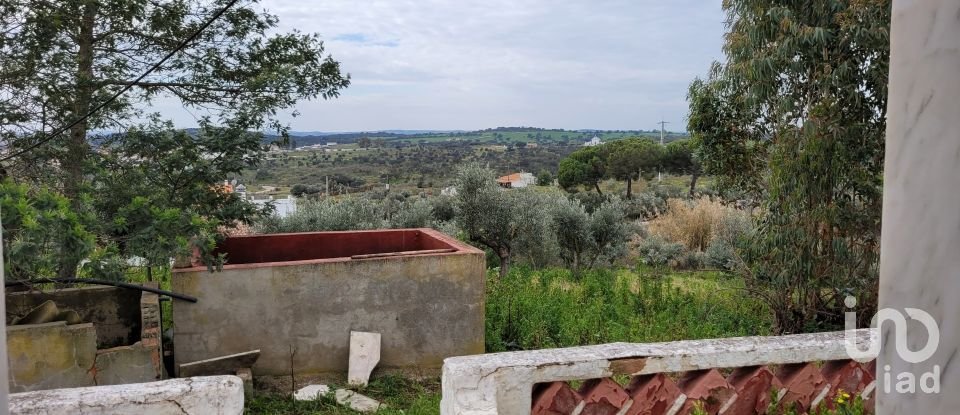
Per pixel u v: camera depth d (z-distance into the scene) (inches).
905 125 35.1
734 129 353.1
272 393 246.1
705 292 399.2
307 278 257.6
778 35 293.3
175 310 243.6
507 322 319.9
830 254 300.5
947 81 32.6
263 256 323.3
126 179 281.7
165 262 242.4
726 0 323.6
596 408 106.1
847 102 285.4
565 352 109.1
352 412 228.7
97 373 204.8
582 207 581.3
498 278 423.5
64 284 249.0
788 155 297.9
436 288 273.9
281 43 343.0
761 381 114.3
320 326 260.1
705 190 896.9
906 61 35.1
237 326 250.2
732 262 422.6
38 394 88.7
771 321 335.0
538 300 354.9
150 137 288.2
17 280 212.4
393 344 269.3
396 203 585.3
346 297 262.7
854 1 268.1
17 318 215.9
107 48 316.5
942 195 32.9
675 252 602.2
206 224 261.9
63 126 300.7
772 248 311.6
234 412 91.5
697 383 111.2
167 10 318.3
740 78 316.5
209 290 246.5
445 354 276.2
